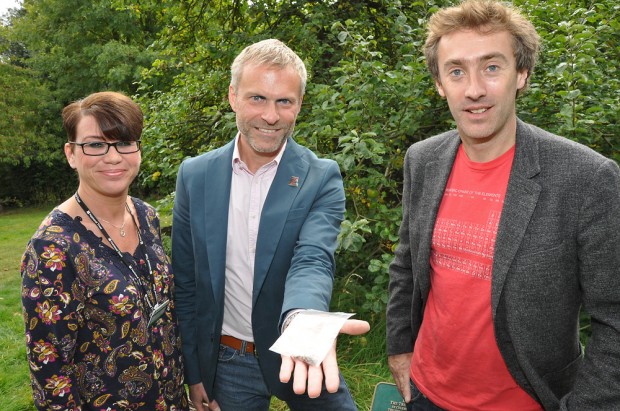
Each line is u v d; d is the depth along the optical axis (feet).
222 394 6.75
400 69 11.21
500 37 4.69
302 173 6.19
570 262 4.50
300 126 11.10
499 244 4.71
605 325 4.43
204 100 16.53
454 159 5.43
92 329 5.09
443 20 4.94
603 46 10.74
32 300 4.78
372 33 15.79
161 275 5.80
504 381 5.07
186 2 19.03
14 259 31.48
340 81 10.37
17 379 12.81
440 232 5.29
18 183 67.15
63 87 64.75
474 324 5.04
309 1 16.34
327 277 5.50
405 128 10.79
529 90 9.70
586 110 9.25
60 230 4.98
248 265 6.28
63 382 4.91
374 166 12.10
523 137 4.87
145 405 5.37
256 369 6.59
